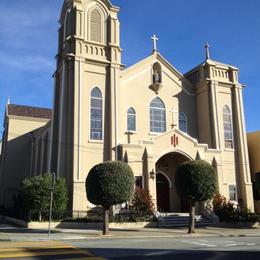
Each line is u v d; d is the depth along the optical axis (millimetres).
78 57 30984
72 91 30484
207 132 35531
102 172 22594
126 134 32469
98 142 30469
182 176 24828
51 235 21578
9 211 40594
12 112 52875
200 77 37250
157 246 15883
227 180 34531
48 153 37188
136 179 29672
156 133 34188
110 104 31578
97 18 33250
